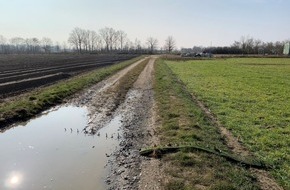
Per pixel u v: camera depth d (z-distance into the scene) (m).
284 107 17.27
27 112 16.00
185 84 28.17
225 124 13.37
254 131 12.36
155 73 39.44
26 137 12.38
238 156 9.45
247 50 129.75
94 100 20.95
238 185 7.53
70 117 16.08
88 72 41.47
